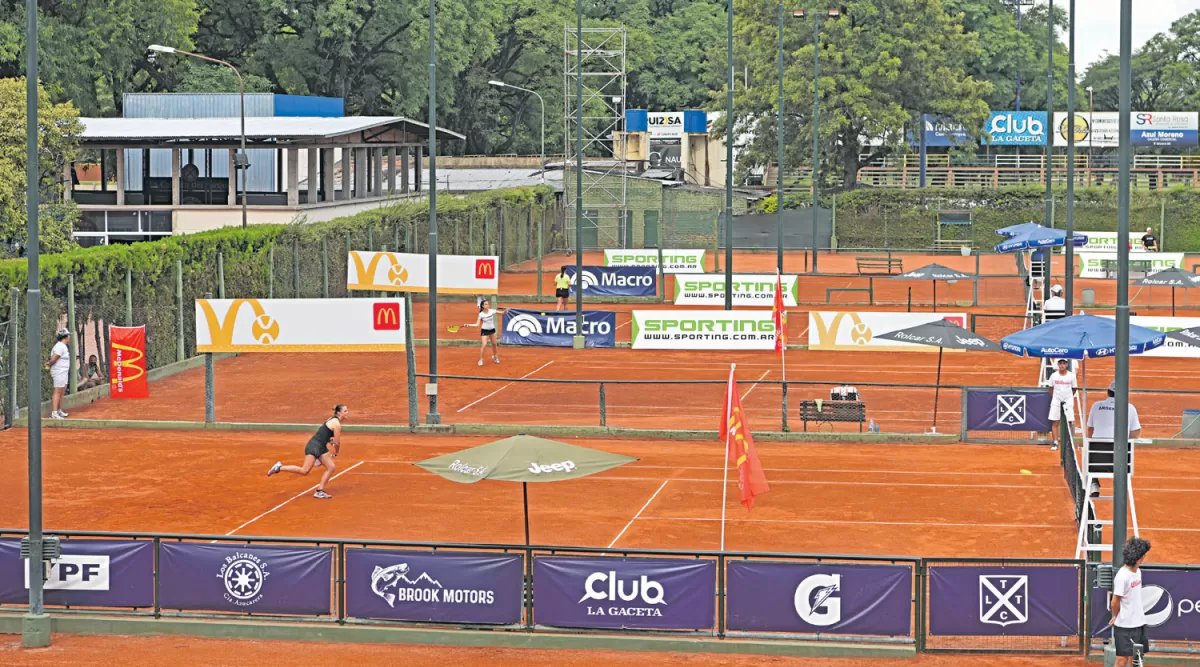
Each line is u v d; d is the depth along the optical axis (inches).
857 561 752.3
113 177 3580.2
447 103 4212.6
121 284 1635.1
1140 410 1449.3
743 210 3745.1
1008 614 724.7
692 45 5315.0
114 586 784.9
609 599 751.1
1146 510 1040.8
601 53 3398.1
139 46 3366.1
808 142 3791.8
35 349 783.7
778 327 1565.0
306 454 1085.1
